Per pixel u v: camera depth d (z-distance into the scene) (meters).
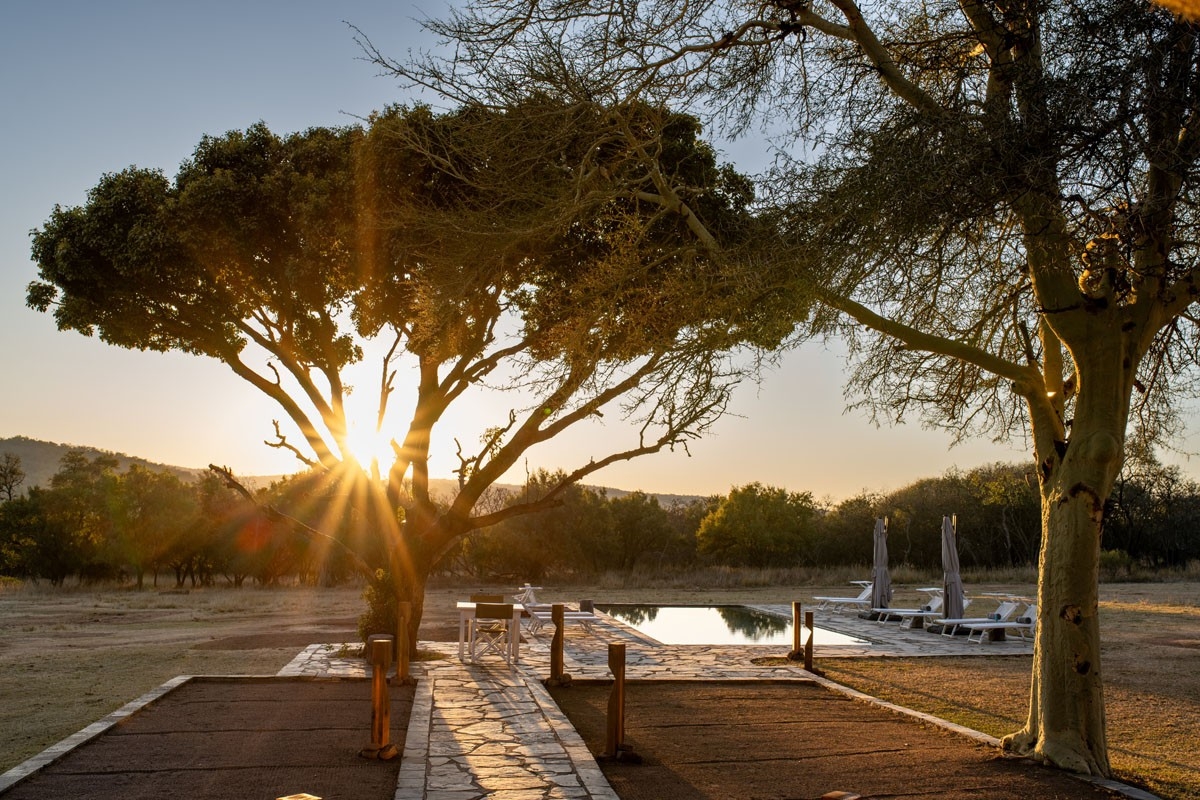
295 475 36.66
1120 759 8.38
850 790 6.97
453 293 9.86
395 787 6.96
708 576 38.09
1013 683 12.97
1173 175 6.77
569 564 39.44
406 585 14.67
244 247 14.28
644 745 8.62
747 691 11.99
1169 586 34.50
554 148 9.10
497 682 12.30
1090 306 7.71
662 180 9.05
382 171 13.06
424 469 15.52
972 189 6.71
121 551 36.22
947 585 20.94
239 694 10.95
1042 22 7.03
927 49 8.57
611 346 8.67
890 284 7.80
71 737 8.29
